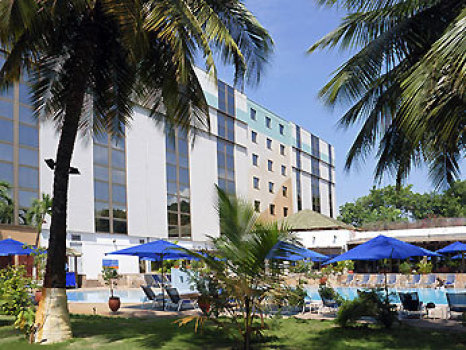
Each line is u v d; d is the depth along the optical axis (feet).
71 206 106.01
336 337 34.60
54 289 32.55
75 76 34.63
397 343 31.86
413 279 92.12
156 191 130.93
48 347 29.48
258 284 28.43
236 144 166.20
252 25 39.37
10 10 25.66
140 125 128.26
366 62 34.53
